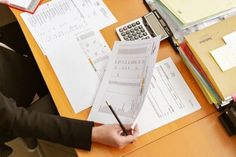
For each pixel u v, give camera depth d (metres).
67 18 1.08
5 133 0.98
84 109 0.93
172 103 0.92
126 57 0.96
